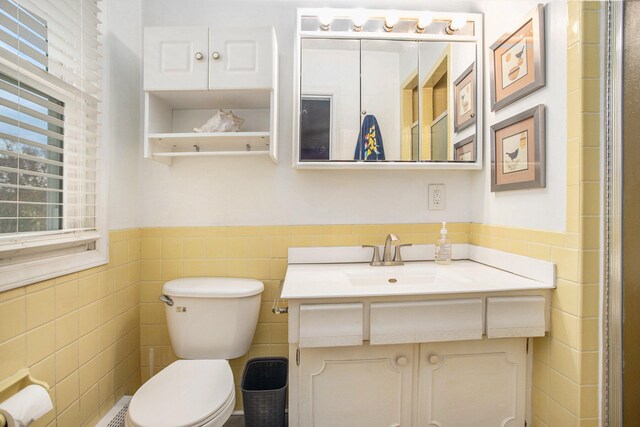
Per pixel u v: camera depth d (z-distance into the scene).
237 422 1.53
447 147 1.55
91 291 1.22
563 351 1.08
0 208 0.91
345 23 1.52
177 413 0.96
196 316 1.37
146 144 1.35
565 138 1.08
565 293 1.07
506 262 1.37
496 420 1.18
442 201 1.66
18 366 0.91
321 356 1.12
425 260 1.65
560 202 1.10
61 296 1.07
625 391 1.00
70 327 1.11
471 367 1.17
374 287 1.15
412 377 1.15
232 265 1.60
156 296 1.58
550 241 1.14
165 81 1.33
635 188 0.98
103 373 1.29
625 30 0.98
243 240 1.60
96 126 1.29
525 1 1.25
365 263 1.61
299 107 1.50
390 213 1.64
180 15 1.58
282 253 1.61
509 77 1.34
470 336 1.10
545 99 1.16
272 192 1.61
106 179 1.31
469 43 1.55
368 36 1.51
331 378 1.13
